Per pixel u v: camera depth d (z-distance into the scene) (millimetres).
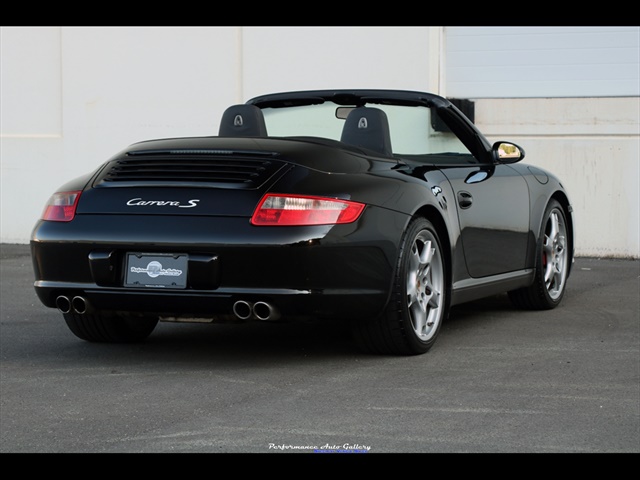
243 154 4961
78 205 5008
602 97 10266
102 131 11727
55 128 11922
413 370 4891
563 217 7137
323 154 5031
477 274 5914
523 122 10438
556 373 4828
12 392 4473
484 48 10609
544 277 6824
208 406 4191
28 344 5695
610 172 10266
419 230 5172
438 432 3771
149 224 4789
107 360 5215
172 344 5680
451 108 5965
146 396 4383
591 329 6129
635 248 10266
